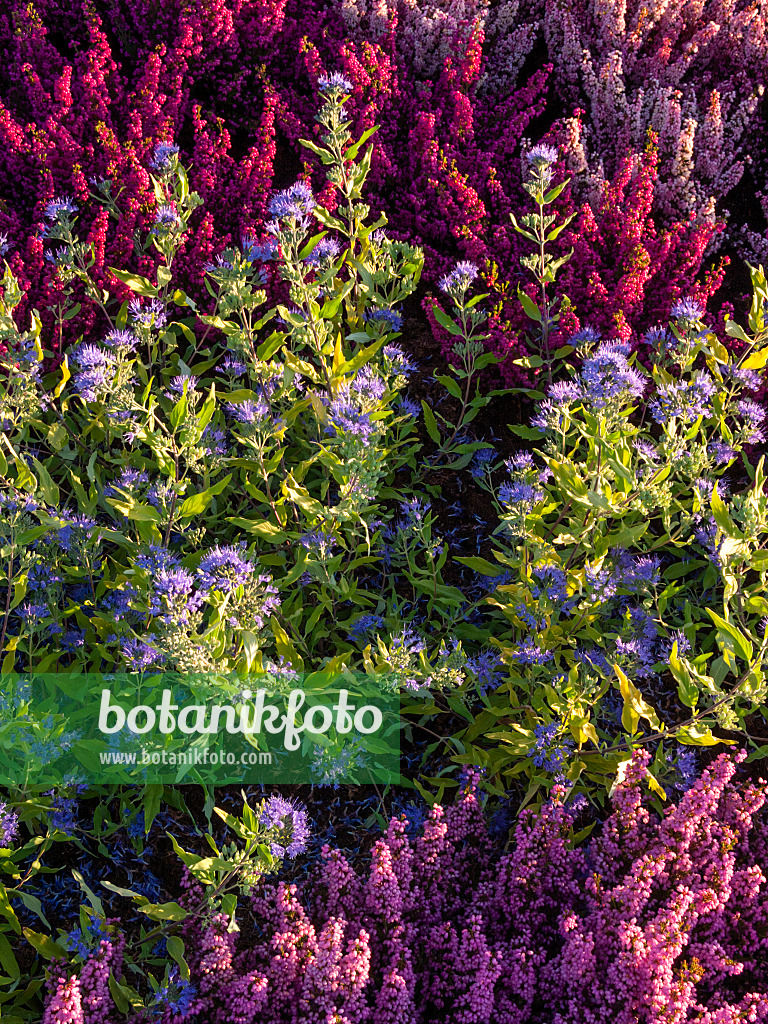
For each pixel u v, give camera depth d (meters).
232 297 1.63
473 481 1.78
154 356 1.72
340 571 1.68
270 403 1.65
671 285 1.81
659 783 1.59
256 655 1.52
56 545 1.60
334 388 1.65
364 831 1.59
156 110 1.89
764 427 1.79
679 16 2.06
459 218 1.86
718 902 1.49
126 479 1.61
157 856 1.57
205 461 1.63
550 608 1.57
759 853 1.54
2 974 1.50
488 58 2.06
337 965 1.45
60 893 1.54
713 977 1.49
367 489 1.59
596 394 1.57
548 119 2.06
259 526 1.61
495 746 1.62
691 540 1.67
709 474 1.72
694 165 1.95
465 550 1.74
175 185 1.74
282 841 1.50
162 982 1.50
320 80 1.69
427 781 1.62
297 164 1.98
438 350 1.85
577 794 1.55
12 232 1.79
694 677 1.52
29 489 1.58
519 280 1.85
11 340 1.63
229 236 1.81
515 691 1.62
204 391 1.77
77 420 1.74
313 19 2.05
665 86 2.03
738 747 1.64
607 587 1.55
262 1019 1.47
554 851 1.52
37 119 1.88
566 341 1.76
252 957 1.49
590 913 1.52
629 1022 1.45
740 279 1.92
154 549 1.53
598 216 1.90
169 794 1.59
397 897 1.49
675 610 1.70
